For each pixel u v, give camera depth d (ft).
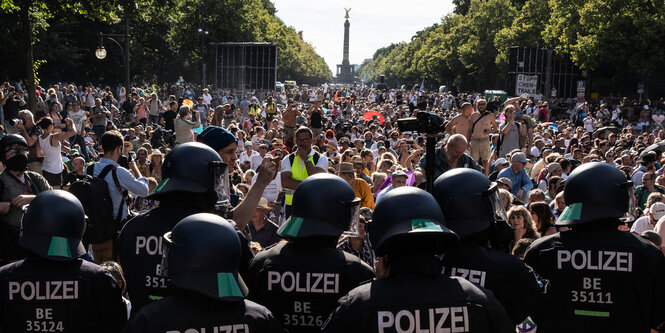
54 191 12.55
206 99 126.31
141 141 59.06
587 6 155.63
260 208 24.57
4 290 12.00
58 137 37.37
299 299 11.78
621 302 13.15
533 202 27.50
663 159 50.26
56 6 91.25
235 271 10.12
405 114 134.31
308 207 11.84
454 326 9.87
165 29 213.46
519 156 37.73
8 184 21.68
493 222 12.23
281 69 384.47
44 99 109.09
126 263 12.62
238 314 9.93
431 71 320.70
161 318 9.73
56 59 159.33
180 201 12.75
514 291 11.94
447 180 12.26
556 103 168.86
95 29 184.24
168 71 225.35
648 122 120.98
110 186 23.12
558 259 13.52
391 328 9.85
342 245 19.99
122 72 193.77
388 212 10.36
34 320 12.01
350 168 30.83
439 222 10.28
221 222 10.27
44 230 12.09
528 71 174.91
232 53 176.24
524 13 213.46
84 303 12.16
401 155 47.37
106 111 81.61
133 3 98.99
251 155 53.01
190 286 9.73
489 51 255.70
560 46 172.14
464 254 12.00
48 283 12.04
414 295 9.99
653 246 13.42
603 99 171.83
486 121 43.39
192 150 12.84
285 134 76.69
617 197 13.29
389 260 10.49
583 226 13.55
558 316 13.51
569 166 42.06
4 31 131.13
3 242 20.03
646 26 148.46
